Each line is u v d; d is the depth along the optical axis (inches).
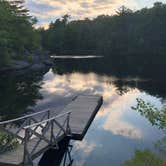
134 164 215.3
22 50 1866.4
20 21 1879.9
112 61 2837.1
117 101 999.0
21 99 980.6
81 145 557.3
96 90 1246.9
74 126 617.9
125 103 960.9
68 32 4899.1
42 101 968.9
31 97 1024.2
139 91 1202.0
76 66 2365.9
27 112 807.1
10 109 834.2
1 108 842.8
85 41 4758.9
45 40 5083.7
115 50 4357.8
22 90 1150.3
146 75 1766.7
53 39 4997.5
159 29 4106.8
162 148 257.3
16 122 696.4
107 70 2080.5
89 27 4918.8
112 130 650.8
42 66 2074.3
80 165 473.1
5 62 1583.4
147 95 1105.4
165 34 4065.0
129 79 1593.3
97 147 547.5
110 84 1419.8
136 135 612.1
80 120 668.7
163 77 1651.1
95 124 698.8
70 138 581.6
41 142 475.2
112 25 4640.8
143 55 3725.4
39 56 2287.2
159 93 1143.6
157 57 3299.7
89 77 1694.1
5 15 1734.7
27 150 405.1
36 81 1438.2
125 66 2338.8
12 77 1494.8
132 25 4404.5
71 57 3503.9
